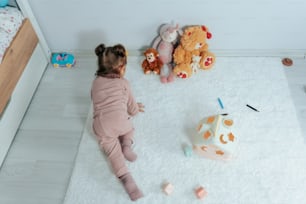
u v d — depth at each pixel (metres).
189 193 1.26
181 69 1.54
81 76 1.67
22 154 1.42
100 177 1.33
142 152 1.37
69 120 1.51
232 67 1.65
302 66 1.64
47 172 1.36
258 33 1.56
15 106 1.43
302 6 1.41
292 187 1.26
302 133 1.41
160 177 1.30
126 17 1.51
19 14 1.43
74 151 1.42
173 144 1.39
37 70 1.62
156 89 1.57
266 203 1.22
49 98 1.60
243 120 1.45
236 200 1.24
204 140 1.25
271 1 1.39
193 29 1.45
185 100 1.53
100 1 1.44
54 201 1.29
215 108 1.49
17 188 1.33
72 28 1.60
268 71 1.62
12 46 1.35
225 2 1.41
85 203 1.26
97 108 1.24
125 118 1.26
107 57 1.24
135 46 1.68
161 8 1.46
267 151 1.35
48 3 1.46
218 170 1.31
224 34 1.57
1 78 1.28
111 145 1.28
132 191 1.24
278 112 1.47
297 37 1.58
